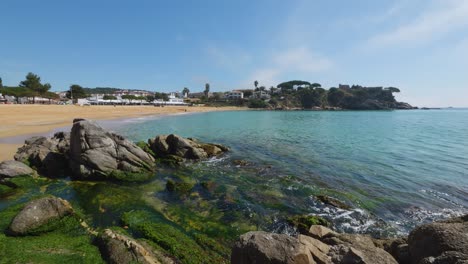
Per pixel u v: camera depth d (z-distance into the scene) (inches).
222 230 467.5
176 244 386.3
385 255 295.9
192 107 6889.8
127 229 438.3
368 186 728.3
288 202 600.7
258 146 1343.5
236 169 885.8
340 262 285.3
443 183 762.8
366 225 506.9
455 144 1466.5
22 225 379.2
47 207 415.5
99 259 331.0
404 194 673.6
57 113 2768.2
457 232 273.6
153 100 7672.2
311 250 294.0
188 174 819.4
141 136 1619.1
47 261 316.2
